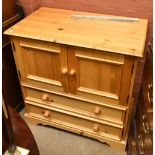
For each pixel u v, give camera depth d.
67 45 1.21
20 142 0.87
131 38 1.19
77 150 1.60
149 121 1.03
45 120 1.70
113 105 1.37
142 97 1.31
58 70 1.37
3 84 0.75
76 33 1.25
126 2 1.41
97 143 1.65
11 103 1.75
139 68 1.60
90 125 1.57
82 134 1.64
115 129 1.50
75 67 1.30
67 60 1.28
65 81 1.40
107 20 1.39
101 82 1.31
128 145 1.53
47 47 1.27
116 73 1.22
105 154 1.57
